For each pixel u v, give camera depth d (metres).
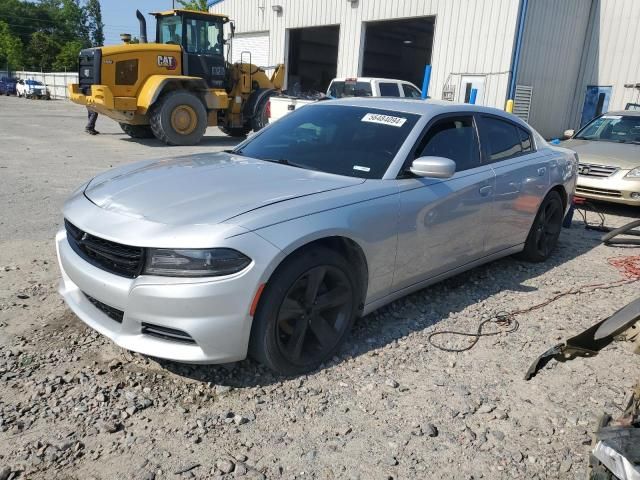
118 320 3.07
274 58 25.05
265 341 2.97
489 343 3.75
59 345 3.36
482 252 4.58
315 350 3.28
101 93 13.02
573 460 2.65
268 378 3.15
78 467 2.40
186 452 2.54
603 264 5.67
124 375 3.09
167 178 3.51
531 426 2.89
